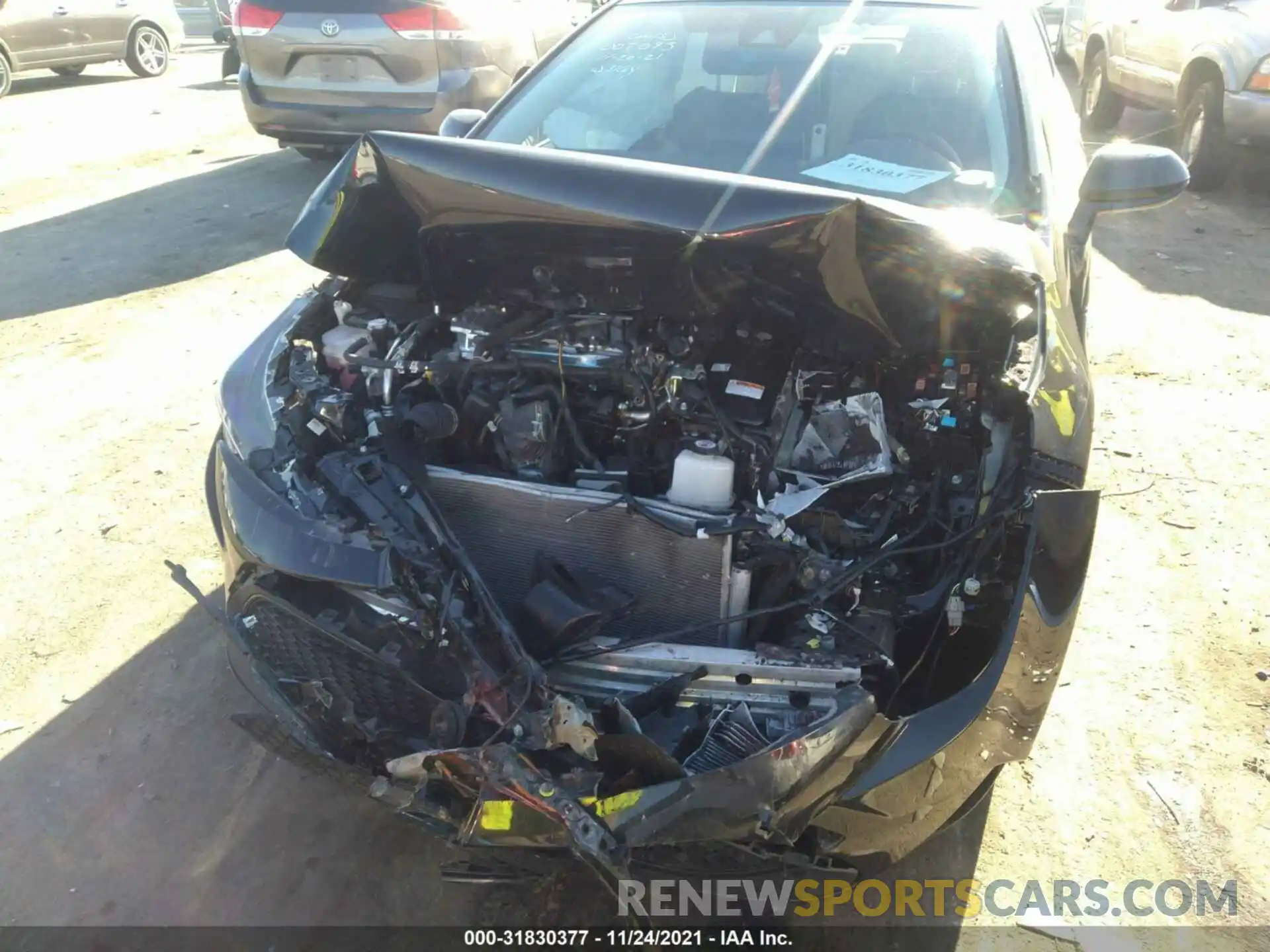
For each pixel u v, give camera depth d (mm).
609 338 2357
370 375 2324
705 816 1614
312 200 2494
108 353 4781
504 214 2260
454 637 1809
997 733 1897
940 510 2041
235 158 8445
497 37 6746
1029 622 1850
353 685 1953
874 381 2285
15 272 5809
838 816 1773
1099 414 4305
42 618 3078
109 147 8766
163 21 12898
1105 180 2789
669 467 2207
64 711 2754
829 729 1650
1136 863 2371
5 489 3695
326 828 2453
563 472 2238
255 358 2510
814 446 2145
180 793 2531
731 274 2303
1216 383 4578
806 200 2023
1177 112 7816
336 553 1938
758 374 2338
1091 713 2789
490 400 2240
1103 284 5742
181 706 2789
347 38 6410
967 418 2137
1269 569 3367
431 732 1799
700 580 1941
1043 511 1869
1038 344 2129
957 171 2818
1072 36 10641
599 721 1722
